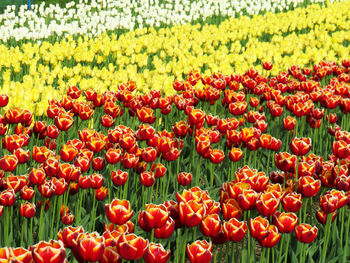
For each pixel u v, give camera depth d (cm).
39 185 360
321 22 1806
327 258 396
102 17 1633
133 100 598
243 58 1086
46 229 386
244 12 2055
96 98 621
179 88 730
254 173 347
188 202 268
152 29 1409
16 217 398
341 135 450
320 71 852
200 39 1306
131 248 229
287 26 1614
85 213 450
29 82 737
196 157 594
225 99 678
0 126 454
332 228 416
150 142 461
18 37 1332
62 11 1702
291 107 623
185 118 716
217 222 272
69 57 1113
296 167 403
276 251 385
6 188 352
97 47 1159
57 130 461
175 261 350
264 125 535
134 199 472
